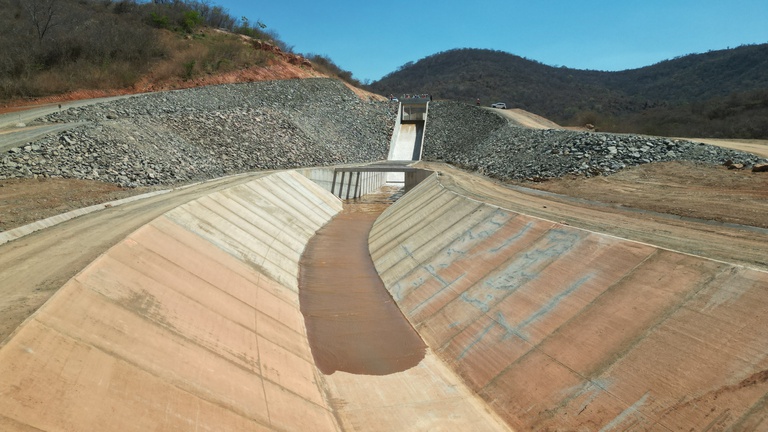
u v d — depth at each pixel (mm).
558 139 44219
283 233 30609
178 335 13508
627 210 24078
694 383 10781
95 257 15523
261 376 13836
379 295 23109
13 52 51094
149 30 67875
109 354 11094
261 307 18859
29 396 8820
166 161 36000
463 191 33781
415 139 73000
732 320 11453
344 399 14617
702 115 91938
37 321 10617
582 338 13820
